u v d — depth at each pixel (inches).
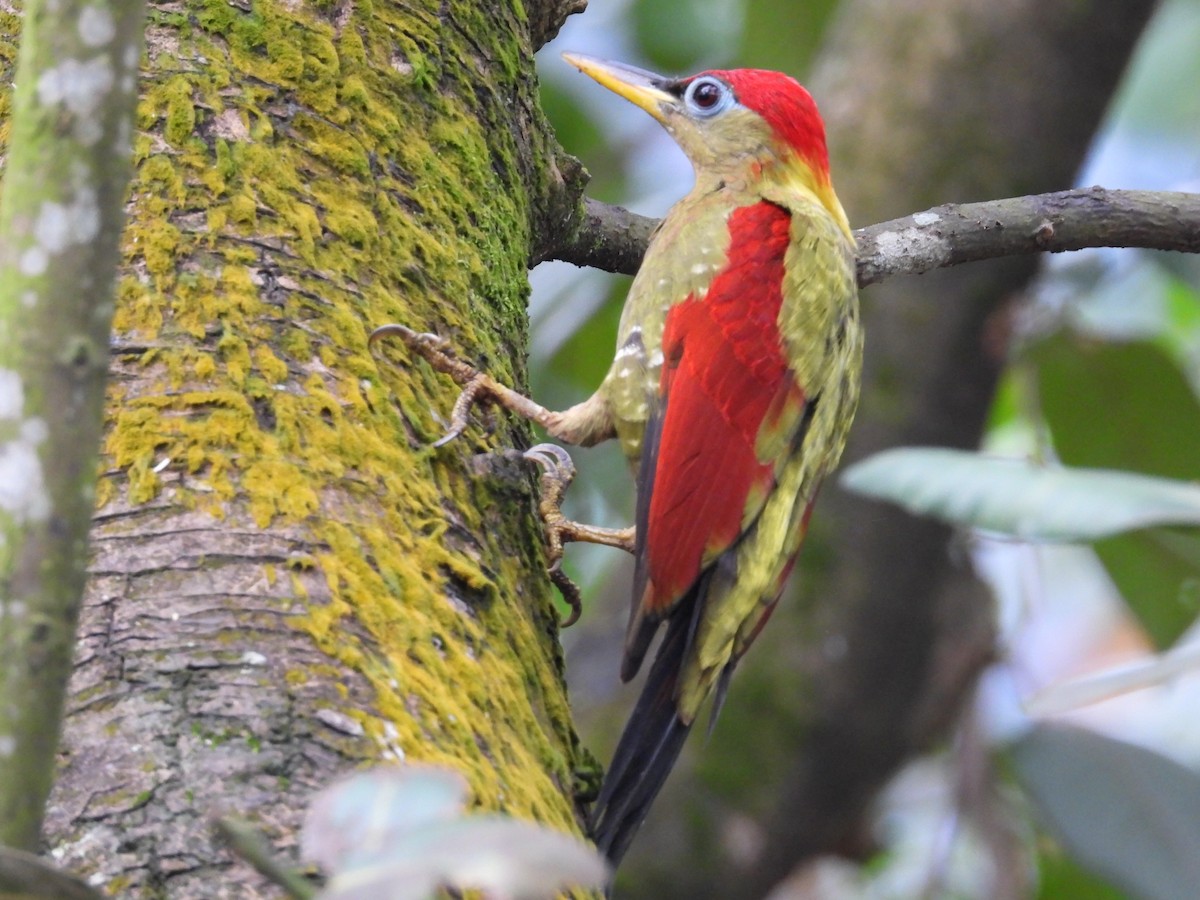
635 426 300.2
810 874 546.6
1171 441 444.8
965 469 262.4
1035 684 474.3
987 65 504.4
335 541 187.5
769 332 292.7
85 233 124.8
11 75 226.5
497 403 235.0
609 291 492.7
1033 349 451.8
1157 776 312.3
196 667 169.6
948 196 504.1
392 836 119.1
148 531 180.9
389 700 175.0
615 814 245.9
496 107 268.4
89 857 154.0
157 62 223.8
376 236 227.6
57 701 119.6
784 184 350.9
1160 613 378.0
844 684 483.8
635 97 368.8
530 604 226.5
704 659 274.1
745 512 282.0
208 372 197.3
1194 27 597.9
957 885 515.2
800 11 541.3
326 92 233.3
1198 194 346.3
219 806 158.4
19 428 121.3
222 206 214.4
